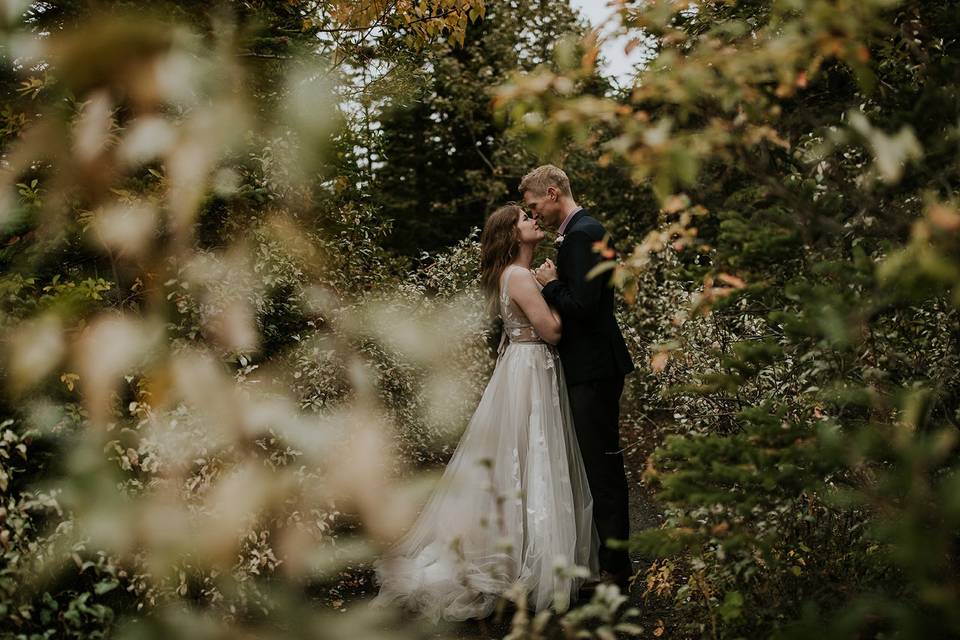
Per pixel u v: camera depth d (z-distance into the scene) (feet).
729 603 5.54
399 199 28.50
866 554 5.39
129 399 6.16
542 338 9.86
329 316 6.32
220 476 4.72
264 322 7.43
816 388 5.92
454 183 30.25
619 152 3.87
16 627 5.42
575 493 9.73
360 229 11.07
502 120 4.28
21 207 3.12
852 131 4.48
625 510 9.66
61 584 5.85
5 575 5.34
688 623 7.34
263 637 3.35
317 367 6.58
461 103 24.98
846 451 4.27
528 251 10.39
